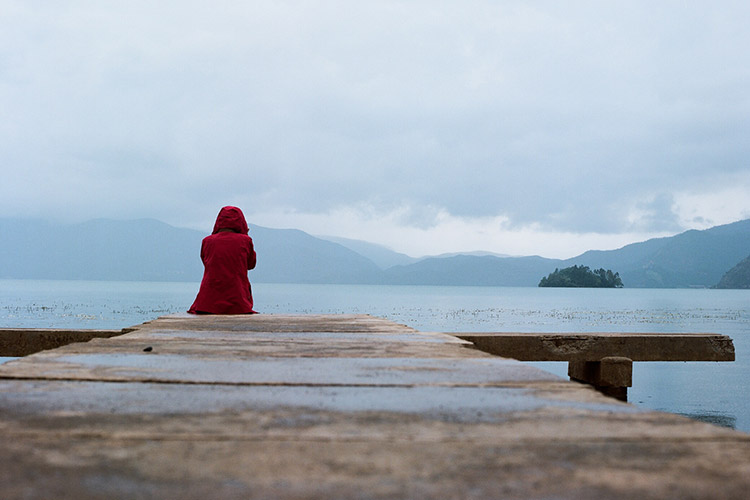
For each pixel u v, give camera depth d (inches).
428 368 101.0
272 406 69.6
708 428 59.4
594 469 46.9
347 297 4045.3
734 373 695.7
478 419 63.7
